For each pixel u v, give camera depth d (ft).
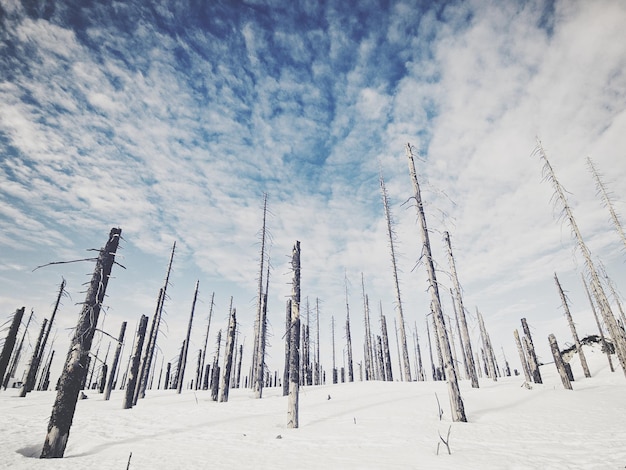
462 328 74.59
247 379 160.15
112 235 37.93
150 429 40.01
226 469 24.03
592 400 48.47
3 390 94.07
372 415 42.98
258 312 87.66
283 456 27.53
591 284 71.82
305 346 113.70
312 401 58.13
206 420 44.93
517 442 29.55
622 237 70.69
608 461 22.81
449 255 80.94
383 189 98.53
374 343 138.10
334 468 23.66
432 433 33.73
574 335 90.12
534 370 71.87
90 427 40.55
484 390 59.00
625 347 60.03
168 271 86.07
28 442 33.83
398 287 87.35
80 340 33.09
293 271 49.29
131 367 58.95
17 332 62.64
